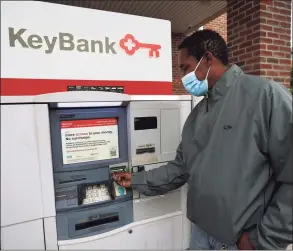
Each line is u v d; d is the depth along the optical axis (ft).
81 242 3.72
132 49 4.33
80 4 14.44
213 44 3.55
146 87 4.52
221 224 3.22
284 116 2.91
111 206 4.04
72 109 3.80
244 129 3.17
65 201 3.75
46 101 3.42
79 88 3.89
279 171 2.96
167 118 4.50
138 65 4.41
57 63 3.70
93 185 4.09
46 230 3.54
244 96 3.31
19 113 3.29
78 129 3.87
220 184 3.20
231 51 10.89
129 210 4.21
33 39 3.52
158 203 4.50
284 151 2.87
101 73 4.06
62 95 3.50
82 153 3.92
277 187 3.19
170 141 4.57
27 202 3.39
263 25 9.52
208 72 3.61
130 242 4.19
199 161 3.51
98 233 3.89
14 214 3.32
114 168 4.15
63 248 3.64
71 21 3.78
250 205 3.12
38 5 3.54
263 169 3.18
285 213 2.81
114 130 4.18
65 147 3.80
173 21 17.21
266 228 2.94
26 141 3.34
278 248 2.92
